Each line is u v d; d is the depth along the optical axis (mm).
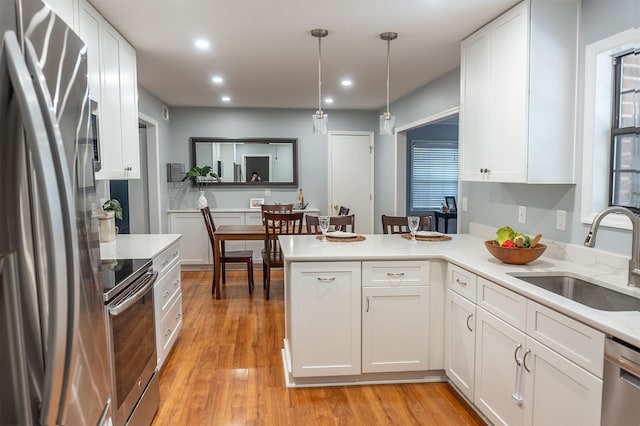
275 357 3174
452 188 8102
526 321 1872
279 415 2396
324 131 3414
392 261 2672
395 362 2727
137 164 3490
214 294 4875
